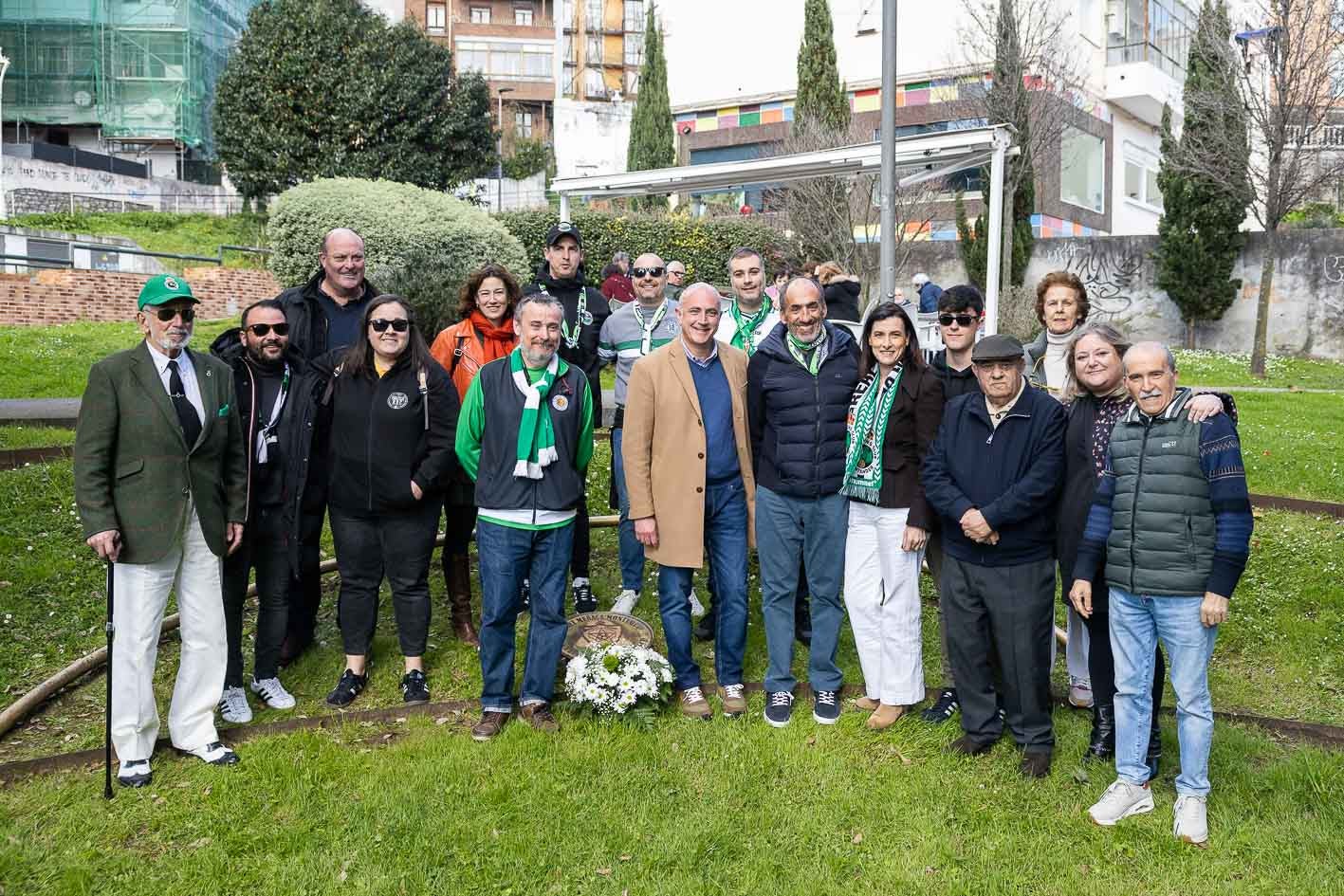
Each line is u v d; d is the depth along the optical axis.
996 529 4.34
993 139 10.43
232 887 3.57
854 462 4.74
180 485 4.28
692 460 4.85
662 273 6.18
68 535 7.13
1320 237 19.31
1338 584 6.56
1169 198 19.67
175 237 28.70
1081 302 5.35
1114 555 4.00
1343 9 17.36
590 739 4.62
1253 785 4.21
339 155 23.23
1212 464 3.78
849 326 7.06
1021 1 19.98
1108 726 4.43
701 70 26.81
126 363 4.22
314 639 5.79
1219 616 3.74
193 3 40.16
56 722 4.88
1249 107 18.00
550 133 51.38
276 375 5.05
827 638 4.88
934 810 4.07
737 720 4.87
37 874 3.60
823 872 3.67
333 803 4.08
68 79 39.44
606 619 5.43
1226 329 20.14
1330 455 10.09
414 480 4.96
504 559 4.66
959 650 4.53
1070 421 4.36
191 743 4.43
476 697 5.17
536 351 4.68
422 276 11.09
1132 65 24.62
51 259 20.50
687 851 3.74
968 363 4.74
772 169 11.92
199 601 4.42
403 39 24.80
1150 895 3.53
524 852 3.75
